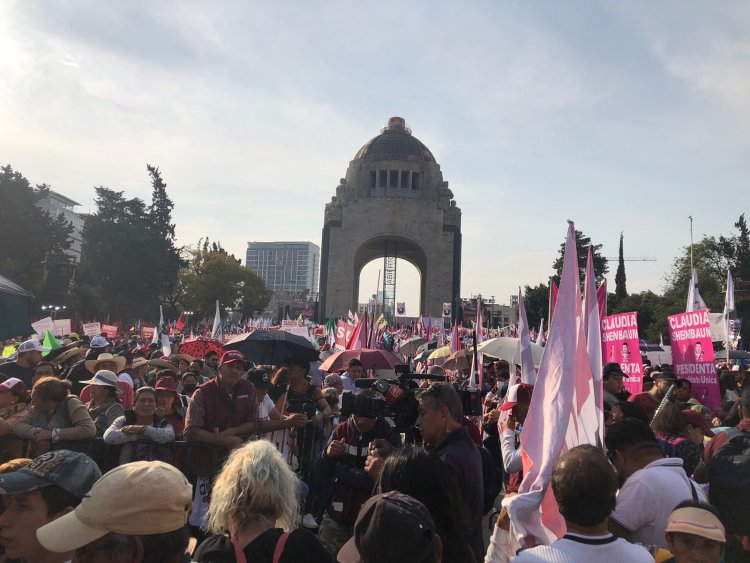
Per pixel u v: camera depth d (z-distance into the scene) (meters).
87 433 8.80
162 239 98.50
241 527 4.21
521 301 10.09
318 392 11.45
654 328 76.50
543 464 5.43
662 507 5.17
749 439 6.00
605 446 5.93
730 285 21.77
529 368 9.85
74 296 70.56
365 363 16.62
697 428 7.92
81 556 3.57
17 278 68.81
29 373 13.36
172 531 3.61
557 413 5.59
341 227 112.81
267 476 4.28
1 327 8.81
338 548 6.72
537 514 5.27
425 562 3.25
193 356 19.34
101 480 3.61
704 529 4.37
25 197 83.00
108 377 10.55
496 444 11.08
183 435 9.54
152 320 96.38
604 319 12.43
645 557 4.04
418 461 4.45
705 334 12.14
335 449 6.97
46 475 4.24
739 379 15.56
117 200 97.62
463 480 5.50
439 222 113.19
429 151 123.75
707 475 6.80
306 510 9.33
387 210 113.12
